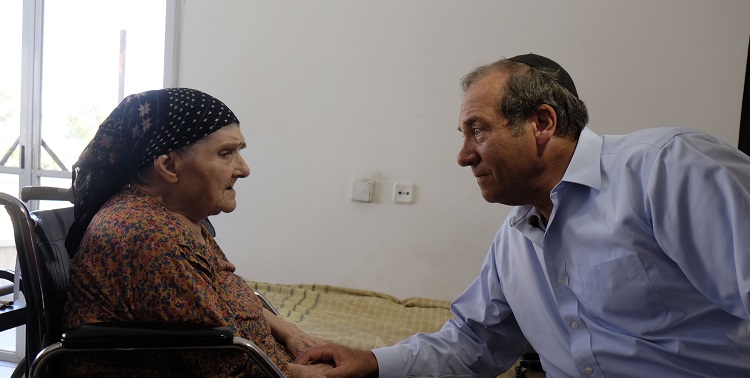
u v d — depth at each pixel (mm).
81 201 1165
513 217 1263
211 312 1066
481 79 1144
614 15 2492
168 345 997
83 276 1072
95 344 970
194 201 1172
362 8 2623
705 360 1059
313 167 2717
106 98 2832
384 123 2656
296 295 2598
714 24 2441
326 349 1363
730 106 2463
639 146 1079
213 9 2697
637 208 1056
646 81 2500
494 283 1412
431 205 2664
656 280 1060
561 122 1120
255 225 2779
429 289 2701
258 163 2748
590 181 1109
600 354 1147
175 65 2734
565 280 1176
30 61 2758
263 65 2695
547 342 1278
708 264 960
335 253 2742
